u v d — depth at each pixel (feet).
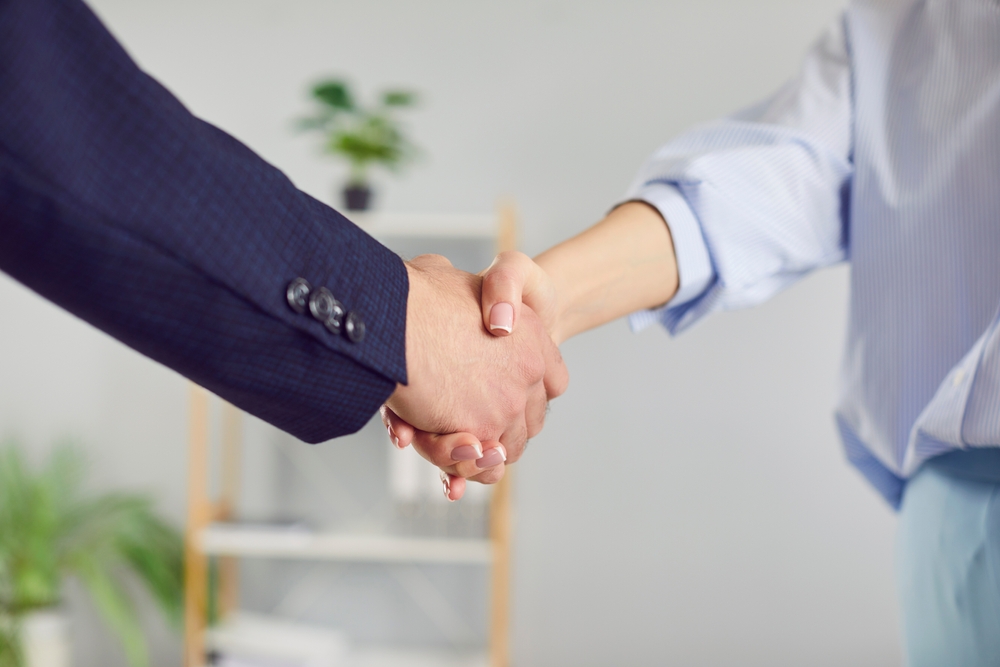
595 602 7.36
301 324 1.27
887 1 2.15
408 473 6.66
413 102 6.49
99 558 6.91
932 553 1.76
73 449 7.53
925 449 1.78
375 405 1.46
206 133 1.24
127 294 1.11
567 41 7.43
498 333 1.80
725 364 7.29
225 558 7.29
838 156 2.18
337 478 7.47
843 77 2.22
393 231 6.54
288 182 1.33
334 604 7.48
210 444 7.47
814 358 7.22
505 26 7.47
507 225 6.41
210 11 7.59
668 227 2.20
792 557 7.24
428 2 7.50
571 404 7.39
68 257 1.06
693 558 7.30
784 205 2.19
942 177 1.88
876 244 2.00
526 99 7.45
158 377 7.59
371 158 6.53
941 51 1.97
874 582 7.16
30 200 1.00
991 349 1.58
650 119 7.37
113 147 1.09
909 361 1.92
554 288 1.98
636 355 7.35
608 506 7.36
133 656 6.46
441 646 7.42
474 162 7.47
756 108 2.53
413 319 1.68
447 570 7.44
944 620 1.73
